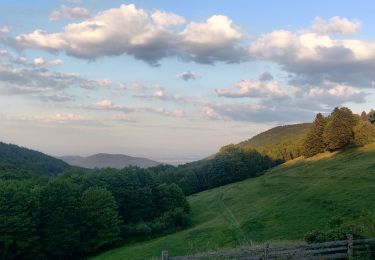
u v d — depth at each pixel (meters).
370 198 63.97
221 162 164.75
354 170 90.31
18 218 75.88
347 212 60.28
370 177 78.62
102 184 106.31
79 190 96.31
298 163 147.38
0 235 74.44
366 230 28.94
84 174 116.12
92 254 87.94
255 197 101.50
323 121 149.88
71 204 86.75
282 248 25.39
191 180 165.62
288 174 120.50
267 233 63.41
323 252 26.25
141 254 70.44
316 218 63.09
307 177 104.69
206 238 72.19
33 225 78.19
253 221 73.44
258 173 162.62
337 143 136.25
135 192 108.56
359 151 122.69
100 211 88.75
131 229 95.44
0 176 102.94
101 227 89.38
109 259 73.69
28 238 77.00
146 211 108.50
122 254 75.81
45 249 80.62
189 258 24.50
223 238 67.94
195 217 107.44
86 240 87.62
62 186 87.69
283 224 66.00
